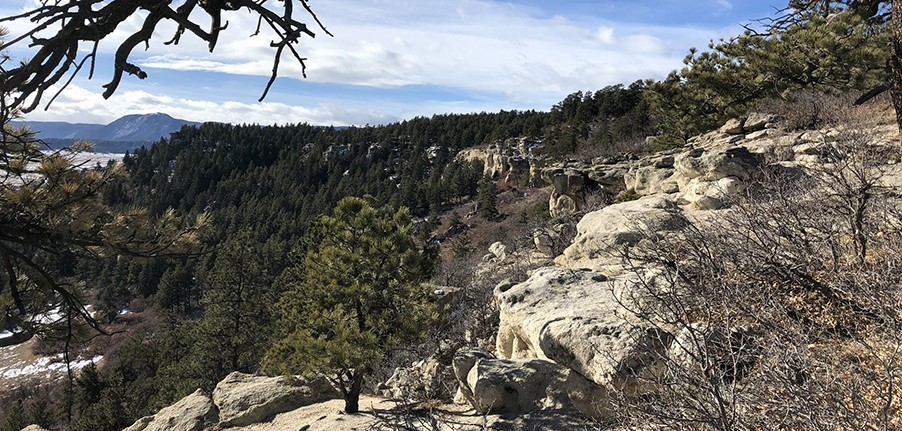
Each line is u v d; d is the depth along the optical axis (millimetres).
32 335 6215
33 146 5516
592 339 5152
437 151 127125
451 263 24406
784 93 19188
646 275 5566
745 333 3521
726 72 22062
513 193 85438
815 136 12203
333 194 105875
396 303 9094
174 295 67875
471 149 113000
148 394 31031
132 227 6172
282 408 9234
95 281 75500
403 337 8922
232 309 28547
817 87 18484
